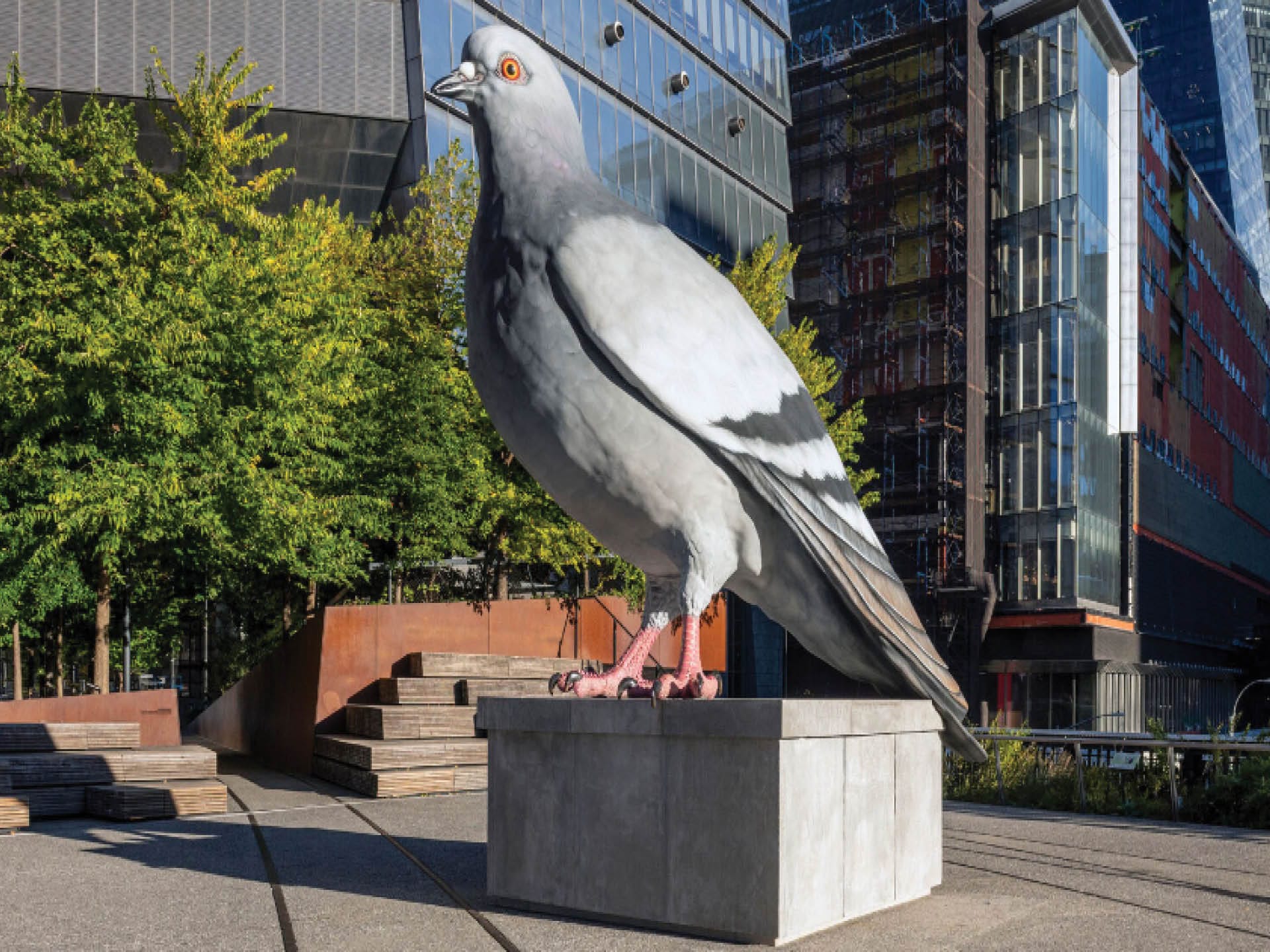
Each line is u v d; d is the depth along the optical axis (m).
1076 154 45.97
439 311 19.20
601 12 35.16
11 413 14.22
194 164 15.61
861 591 4.88
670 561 4.86
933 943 4.25
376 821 8.09
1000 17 48.22
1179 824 8.60
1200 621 60.12
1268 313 87.88
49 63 26.16
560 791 4.88
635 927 4.59
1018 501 46.56
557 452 4.58
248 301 14.50
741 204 42.00
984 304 48.12
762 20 44.09
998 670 45.62
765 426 4.58
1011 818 8.78
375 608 12.75
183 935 4.33
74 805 8.55
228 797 9.91
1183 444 58.69
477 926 4.55
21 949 4.13
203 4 27.45
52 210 14.55
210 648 33.78
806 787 4.43
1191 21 108.69
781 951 4.16
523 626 14.66
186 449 14.34
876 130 51.47
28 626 21.27
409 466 18.06
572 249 4.42
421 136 28.95
